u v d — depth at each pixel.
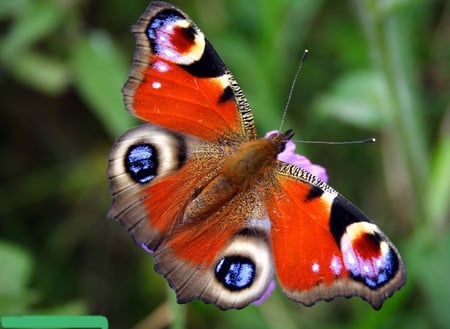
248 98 0.31
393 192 0.32
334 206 0.24
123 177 0.24
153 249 0.24
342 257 0.23
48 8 0.30
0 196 0.33
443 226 0.31
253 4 0.32
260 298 0.24
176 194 0.24
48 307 0.30
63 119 0.34
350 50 0.33
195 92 0.24
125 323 0.32
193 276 0.23
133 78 0.24
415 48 0.33
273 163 0.24
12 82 0.33
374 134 0.33
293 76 0.33
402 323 0.30
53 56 0.31
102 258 0.33
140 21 0.24
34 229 0.32
